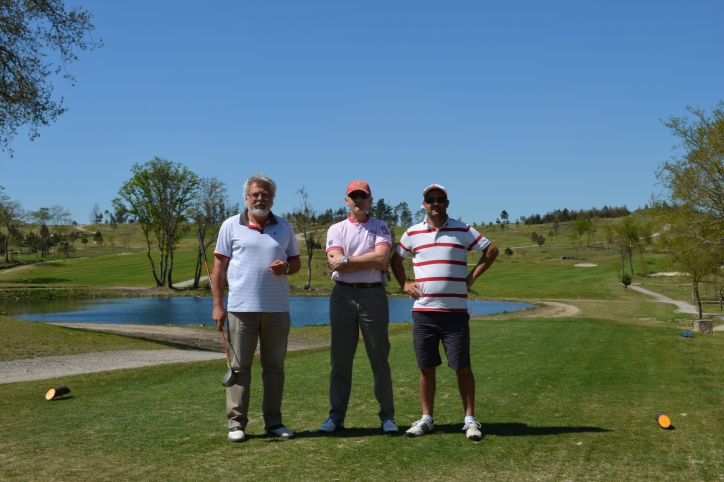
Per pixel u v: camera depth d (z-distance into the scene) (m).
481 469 4.01
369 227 5.25
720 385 7.84
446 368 9.20
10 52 16.84
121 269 76.06
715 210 21.44
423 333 5.10
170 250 57.03
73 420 5.61
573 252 104.94
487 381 8.06
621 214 175.12
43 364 11.62
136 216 56.25
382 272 5.25
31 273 72.94
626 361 10.41
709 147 20.70
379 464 4.09
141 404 6.53
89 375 9.48
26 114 17.52
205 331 22.14
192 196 56.72
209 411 6.09
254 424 5.50
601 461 4.23
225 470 3.91
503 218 173.25
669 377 8.52
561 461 4.22
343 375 5.27
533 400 6.67
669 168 21.73
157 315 35.56
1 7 16.55
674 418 5.72
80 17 17.48
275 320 4.94
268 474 3.84
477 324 20.56
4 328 15.09
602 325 20.02
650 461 4.25
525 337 15.33
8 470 3.91
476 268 5.22
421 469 3.99
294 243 5.14
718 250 22.56
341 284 5.23
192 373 9.93
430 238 5.13
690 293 57.25
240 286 4.91
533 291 57.59
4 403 6.71
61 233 130.88
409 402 6.59
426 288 5.09
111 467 3.98
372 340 5.18
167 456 4.27
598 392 7.21
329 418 5.26
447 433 5.04
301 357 11.97
